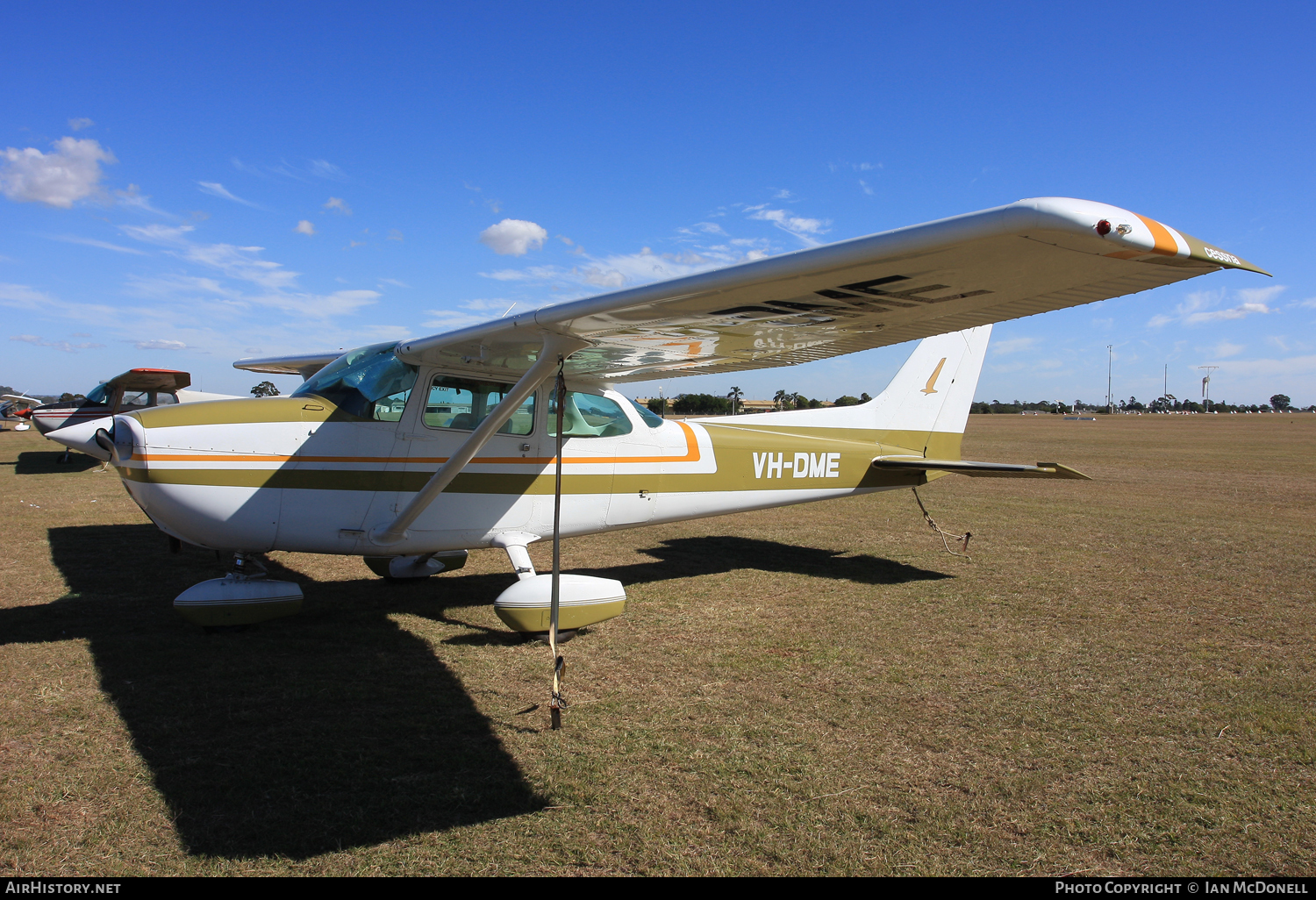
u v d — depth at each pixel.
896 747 2.88
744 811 2.40
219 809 2.36
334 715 3.10
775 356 4.29
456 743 2.87
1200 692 3.47
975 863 2.14
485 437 3.98
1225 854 2.21
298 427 4.15
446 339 3.95
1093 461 18.25
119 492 10.26
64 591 5.07
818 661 3.87
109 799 2.41
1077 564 6.39
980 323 3.11
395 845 2.19
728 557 6.69
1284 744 2.94
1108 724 3.11
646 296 2.88
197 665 3.66
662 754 2.80
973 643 4.18
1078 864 2.15
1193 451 22.03
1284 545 7.30
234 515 4.02
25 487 10.77
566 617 4.13
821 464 6.24
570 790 2.52
